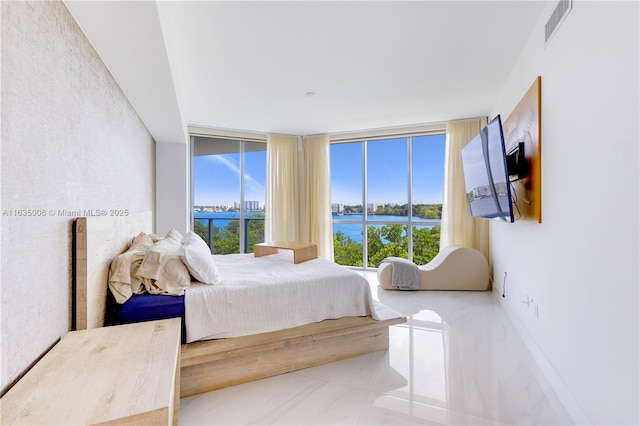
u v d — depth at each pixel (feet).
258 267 8.34
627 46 3.84
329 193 17.07
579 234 5.10
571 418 5.20
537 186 6.81
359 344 7.26
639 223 3.67
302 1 6.11
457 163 14.20
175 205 13.07
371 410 5.32
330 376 6.38
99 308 5.13
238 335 6.00
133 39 5.17
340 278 7.24
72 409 2.65
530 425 5.01
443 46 7.91
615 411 4.17
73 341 4.02
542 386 6.08
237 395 5.72
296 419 5.09
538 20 6.82
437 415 5.20
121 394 2.87
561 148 5.75
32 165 3.44
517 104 8.30
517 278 8.87
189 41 7.51
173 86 7.18
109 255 5.71
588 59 4.77
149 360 3.54
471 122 14.01
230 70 9.15
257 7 6.26
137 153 9.20
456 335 8.45
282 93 11.00
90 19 4.60
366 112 13.23
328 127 15.71
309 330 6.56
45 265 3.73
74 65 4.59
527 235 7.89
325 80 9.95
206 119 14.16
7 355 2.99
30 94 3.39
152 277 5.81
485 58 8.55
